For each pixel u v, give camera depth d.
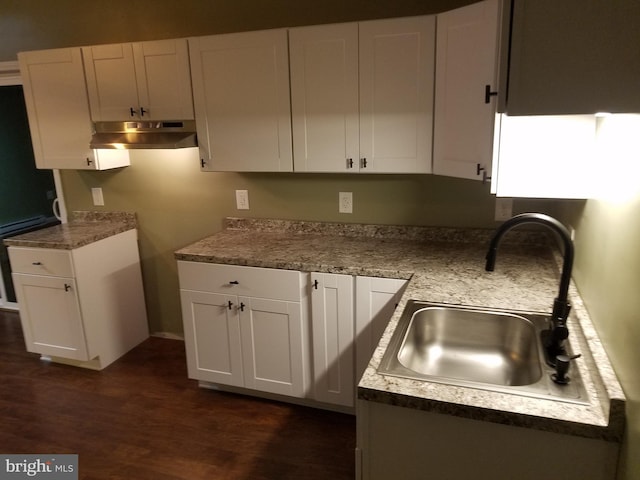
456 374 1.69
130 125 2.82
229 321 2.62
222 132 2.63
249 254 2.56
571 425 1.11
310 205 2.95
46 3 3.20
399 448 1.30
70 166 3.03
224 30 2.88
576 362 1.36
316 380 2.54
